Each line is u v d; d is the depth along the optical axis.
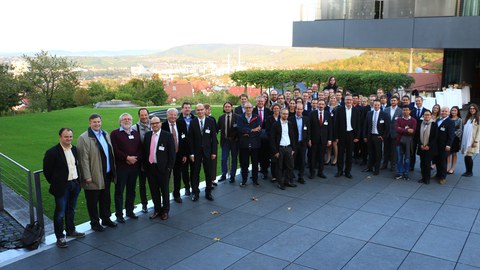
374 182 8.93
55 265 5.34
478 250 5.73
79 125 18.73
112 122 19.22
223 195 8.10
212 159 7.75
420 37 18.89
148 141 6.76
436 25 18.48
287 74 24.52
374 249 5.77
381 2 19.67
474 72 23.52
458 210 7.24
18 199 8.55
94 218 6.34
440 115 8.99
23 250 5.75
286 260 5.46
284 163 8.62
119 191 6.63
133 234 6.29
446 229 6.44
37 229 5.89
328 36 21.08
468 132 9.16
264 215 7.04
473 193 8.16
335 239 6.09
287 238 6.13
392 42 19.56
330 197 7.96
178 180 7.63
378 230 6.40
